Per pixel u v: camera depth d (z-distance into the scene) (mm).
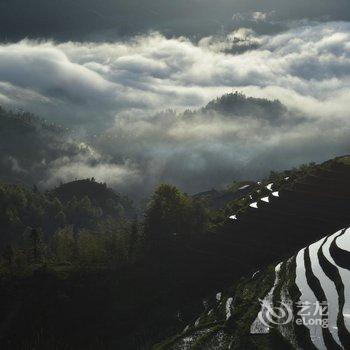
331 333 58281
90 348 93125
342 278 72188
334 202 128375
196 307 94312
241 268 107188
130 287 107875
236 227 125125
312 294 71562
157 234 127812
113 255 125250
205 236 124625
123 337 94062
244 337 63031
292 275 79312
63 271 113688
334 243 85562
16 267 116875
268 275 86562
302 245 109812
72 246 143000
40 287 107438
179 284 106125
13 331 98062
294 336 60812
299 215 124062
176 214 133500
